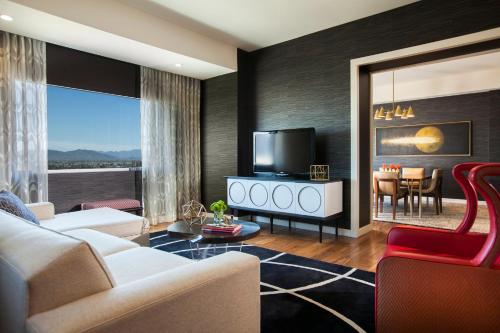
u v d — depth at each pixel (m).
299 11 3.60
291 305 2.02
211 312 1.08
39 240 1.00
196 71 4.81
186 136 5.11
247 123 4.99
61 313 0.81
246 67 4.95
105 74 4.18
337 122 4.01
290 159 4.24
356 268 2.74
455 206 6.40
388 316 1.41
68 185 4.15
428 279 1.34
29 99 3.47
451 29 3.17
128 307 0.87
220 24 3.95
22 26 3.16
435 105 7.41
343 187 3.97
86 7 3.14
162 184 4.83
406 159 7.84
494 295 1.25
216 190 5.13
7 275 0.94
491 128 6.71
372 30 3.70
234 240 2.33
